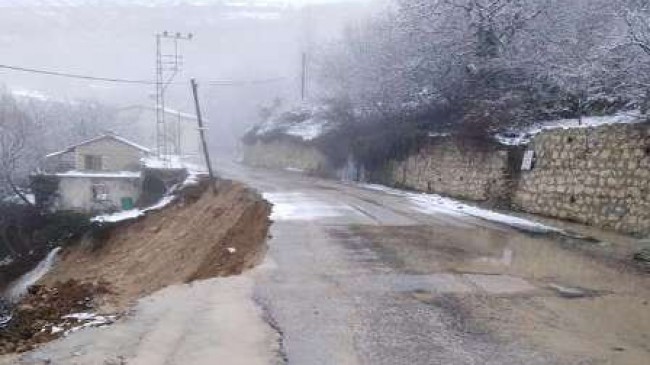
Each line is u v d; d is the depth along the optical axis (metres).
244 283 8.36
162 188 36.53
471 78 23.17
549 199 15.92
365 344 5.91
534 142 17.17
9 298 18.25
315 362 5.45
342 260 9.91
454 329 6.39
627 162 13.09
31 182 38.34
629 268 9.46
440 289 8.05
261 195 22.95
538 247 11.28
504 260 10.02
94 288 10.61
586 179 14.48
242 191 26.12
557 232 13.18
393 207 18.19
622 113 16.20
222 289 8.05
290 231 13.07
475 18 23.33
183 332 6.25
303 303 7.34
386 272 9.04
